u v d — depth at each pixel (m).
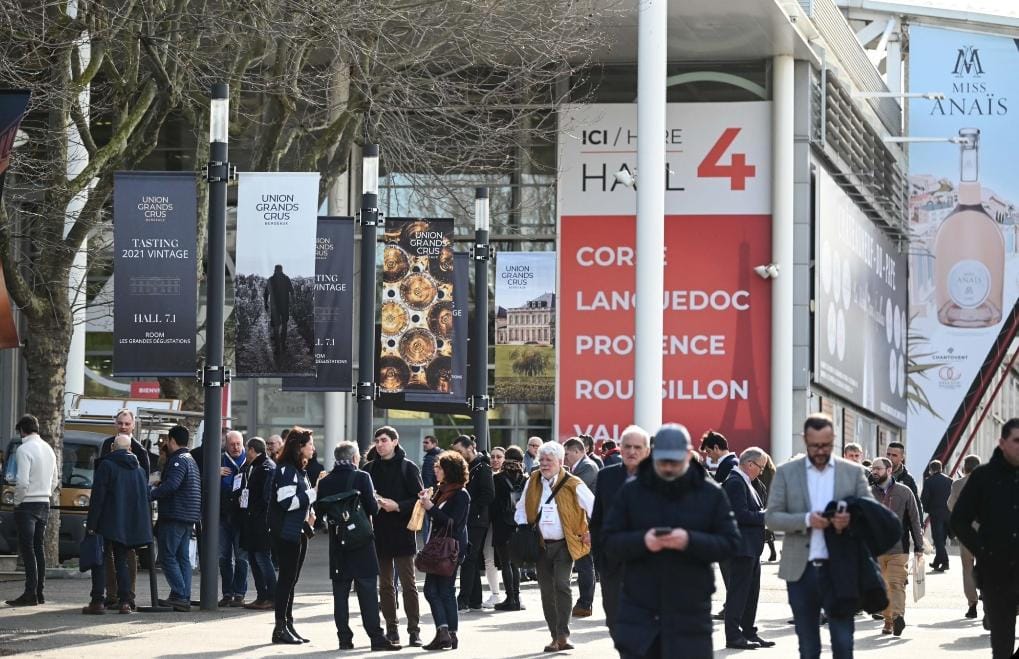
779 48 48.50
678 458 9.80
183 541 20.69
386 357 26.33
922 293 61.19
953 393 60.91
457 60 36.62
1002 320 60.41
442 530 16.89
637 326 43.84
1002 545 12.61
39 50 26.36
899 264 61.38
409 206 49.41
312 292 21.58
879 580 11.75
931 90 59.78
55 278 25.27
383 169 49.50
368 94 29.39
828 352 50.53
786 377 48.66
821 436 11.90
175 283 20.83
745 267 49.28
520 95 37.81
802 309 49.22
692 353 49.25
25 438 21.34
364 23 28.31
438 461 17.03
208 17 27.05
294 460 17.33
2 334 16.75
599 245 49.59
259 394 50.19
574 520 16.61
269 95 30.70
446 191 35.56
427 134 36.03
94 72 26.14
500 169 49.62
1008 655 12.68
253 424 50.06
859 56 55.31
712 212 49.44
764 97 49.62
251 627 18.95
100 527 19.89
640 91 43.88
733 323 49.12
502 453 24.22
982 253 60.25
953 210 60.38
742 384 49.00
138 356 20.81
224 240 21.69
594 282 49.56
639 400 43.72
